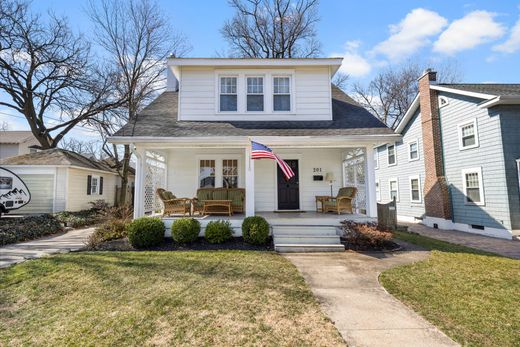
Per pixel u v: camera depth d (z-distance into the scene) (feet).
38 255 21.07
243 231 24.36
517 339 9.31
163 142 24.86
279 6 68.13
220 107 31.04
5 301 12.46
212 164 34.09
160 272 16.25
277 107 31.19
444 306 11.97
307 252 22.24
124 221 27.94
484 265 18.45
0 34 47.29
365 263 18.92
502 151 32.48
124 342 9.08
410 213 50.67
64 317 10.88
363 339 9.30
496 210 33.19
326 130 27.07
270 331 9.77
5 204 40.70
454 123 39.73
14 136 85.35
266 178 34.06
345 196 29.17
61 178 47.16
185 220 24.63
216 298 12.57
